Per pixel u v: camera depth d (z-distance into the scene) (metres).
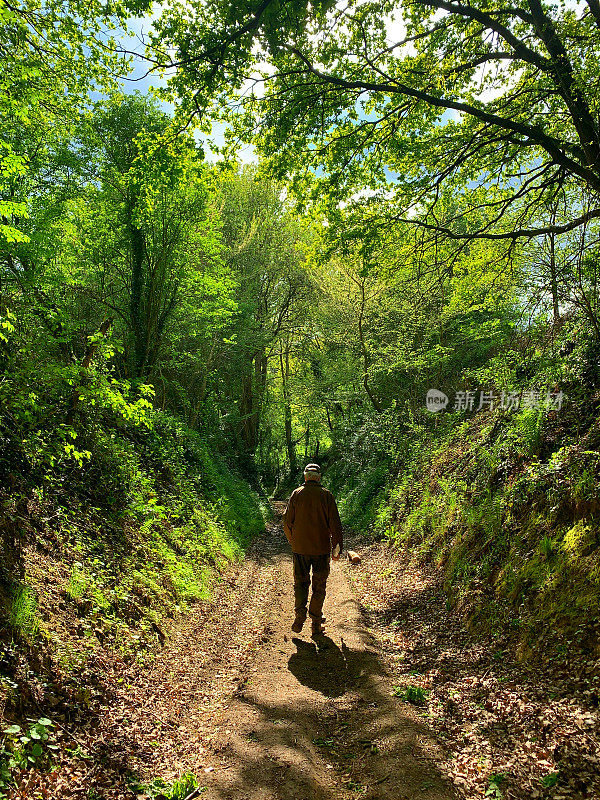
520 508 6.63
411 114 9.12
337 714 4.47
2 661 3.66
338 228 9.69
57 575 5.33
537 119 8.70
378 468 18.88
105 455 8.92
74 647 4.56
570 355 8.05
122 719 4.12
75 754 3.39
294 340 32.97
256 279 26.94
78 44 8.67
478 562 6.88
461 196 11.02
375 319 19.20
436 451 13.02
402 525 12.36
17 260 12.67
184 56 6.98
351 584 10.07
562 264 10.22
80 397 7.93
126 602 6.02
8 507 5.51
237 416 25.20
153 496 9.99
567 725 3.46
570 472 5.88
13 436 6.50
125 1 6.72
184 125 7.96
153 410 14.51
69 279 14.64
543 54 8.06
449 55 8.66
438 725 4.09
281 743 3.90
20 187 13.07
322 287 22.17
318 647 6.15
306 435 37.78
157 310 15.73
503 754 3.47
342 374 23.08
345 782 3.48
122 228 15.50
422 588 8.31
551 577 5.12
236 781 3.42
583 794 2.85
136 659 5.20
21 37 8.30
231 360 24.75
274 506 25.94
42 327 8.30
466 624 6.07
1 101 9.37
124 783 3.36
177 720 4.52
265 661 5.79
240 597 9.27
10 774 2.85
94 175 15.12
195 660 5.93
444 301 15.23
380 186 9.72
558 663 4.19
